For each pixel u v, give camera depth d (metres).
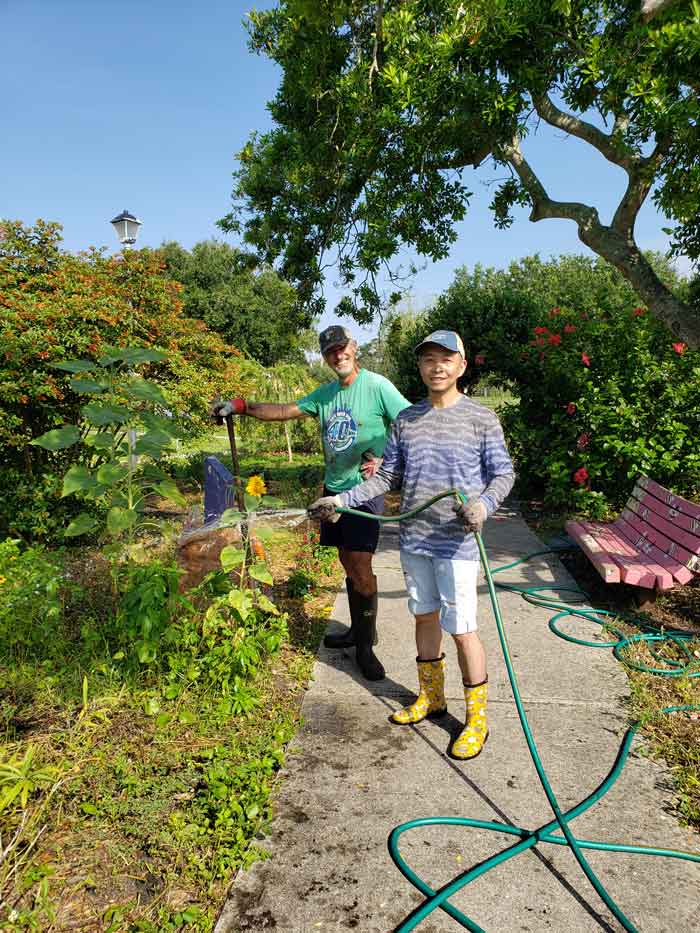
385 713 3.00
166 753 2.65
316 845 2.15
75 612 4.02
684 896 1.92
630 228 5.34
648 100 4.47
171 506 8.59
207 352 8.15
